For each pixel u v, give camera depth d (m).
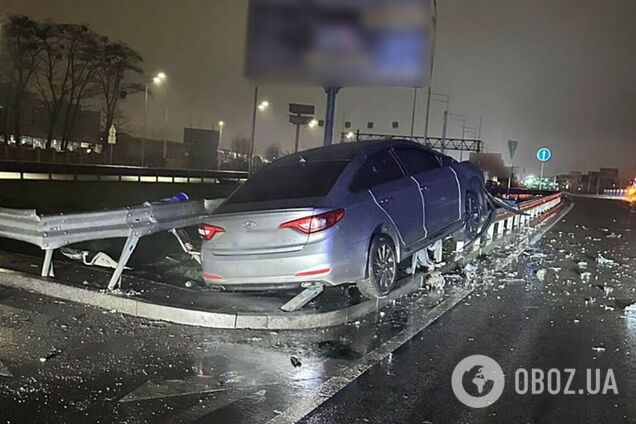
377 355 5.50
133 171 35.97
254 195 6.95
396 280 7.83
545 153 28.55
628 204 46.62
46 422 4.05
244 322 6.19
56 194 25.41
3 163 26.84
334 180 6.71
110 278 7.59
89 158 58.78
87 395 4.50
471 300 7.71
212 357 5.36
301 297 6.51
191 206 8.21
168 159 76.25
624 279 9.62
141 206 7.29
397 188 7.37
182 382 4.79
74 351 5.42
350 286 7.59
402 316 6.84
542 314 7.11
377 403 4.46
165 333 5.99
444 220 8.52
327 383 4.83
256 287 6.47
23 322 6.23
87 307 6.82
